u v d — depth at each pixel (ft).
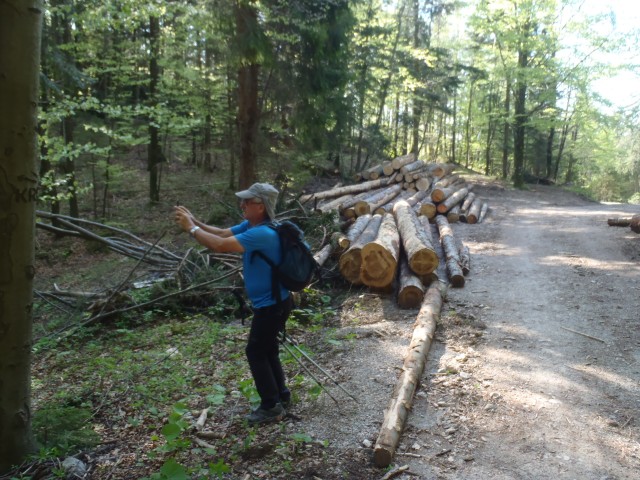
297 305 23.49
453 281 24.90
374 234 28.86
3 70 9.57
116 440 12.69
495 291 24.13
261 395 12.83
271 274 12.06
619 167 102.68
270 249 11.98
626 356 16.56
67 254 46.75
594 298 22.56
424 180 54.85
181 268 27.55
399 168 57.26
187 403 14.47
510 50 78.13
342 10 43.47
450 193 48.73
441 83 85.56
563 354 16.84
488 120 104.42
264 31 37.99
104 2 30.04
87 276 37.11
